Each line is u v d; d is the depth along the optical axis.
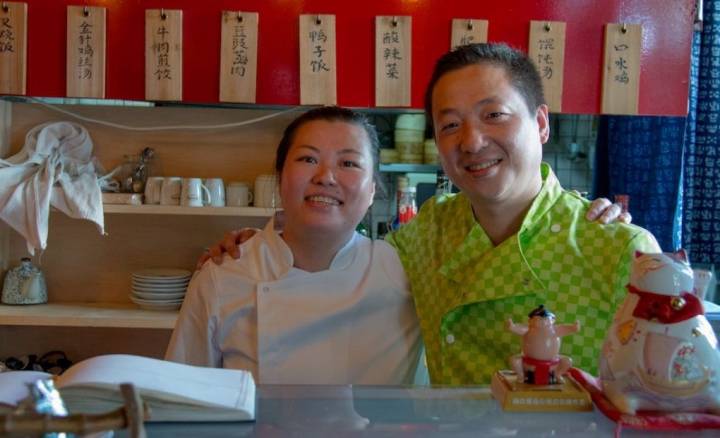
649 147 2.58
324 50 2.09
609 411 0.74
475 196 1.16
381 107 2.14
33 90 2.11
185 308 1.36
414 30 2.12
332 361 1.29
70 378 0.71
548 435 0.71
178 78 2.09
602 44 2.11
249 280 1.31
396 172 3.18
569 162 3.49
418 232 1.41
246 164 2.52
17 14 2.07
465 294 1.17
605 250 1.10
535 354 0.80
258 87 2.14
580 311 1.10
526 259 1.14
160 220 2.54
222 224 2.55
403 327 1.36
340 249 1.33
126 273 2.54
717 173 2.52
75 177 2.29
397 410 0.78
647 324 0.72
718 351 0.71
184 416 0.72
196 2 2.11
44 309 2.34
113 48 2.11
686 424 0.70
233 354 1.32
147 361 0.80
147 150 2.45
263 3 2.12
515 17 2.12
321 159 1.23
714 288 2.56
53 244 2.53
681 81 2.12
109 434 0.64
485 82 1.09
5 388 0.70
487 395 0.83
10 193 2.12
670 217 2.52
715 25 2.46
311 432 0.71
